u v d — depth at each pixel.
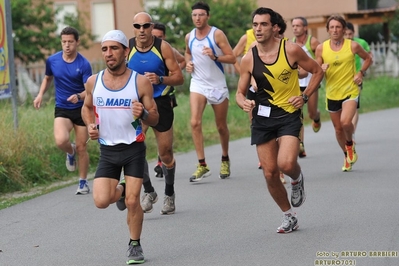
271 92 19.56
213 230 20.81
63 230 21.77
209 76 29.06
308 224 20.80
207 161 34.78
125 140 17.80
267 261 17.30
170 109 23.31
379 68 82.44
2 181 29.78
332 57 29.34
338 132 29.62
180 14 76.19
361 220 20.91
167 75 23.56
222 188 27.38
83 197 27.12
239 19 76.88
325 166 31.05
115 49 17.45
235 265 17.14
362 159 32.19
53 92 65.38
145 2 89.88
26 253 19.27
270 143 19.66
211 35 28.91
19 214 24.45
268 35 19.30
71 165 28.62
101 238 20.56
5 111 36.84
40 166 31.98
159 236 20.45
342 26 29.20
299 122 19.52
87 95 18.31
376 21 81.25
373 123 47.34
